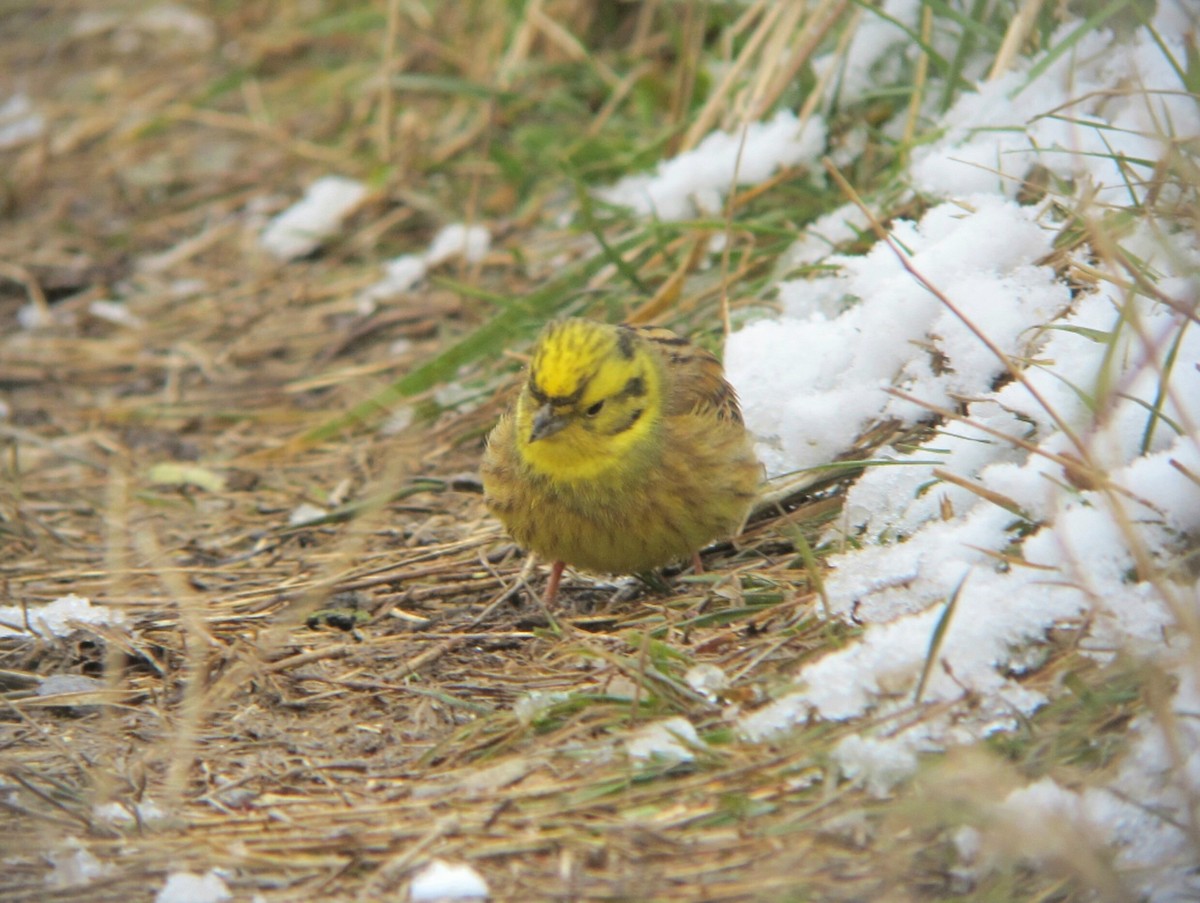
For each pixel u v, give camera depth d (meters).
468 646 9.73
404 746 8.49
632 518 9.76
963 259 10.65
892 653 8.11
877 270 11.33
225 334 15.84
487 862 7.29
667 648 8.80
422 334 15.19
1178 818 6.96
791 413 10.78
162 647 9.75
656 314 13.20
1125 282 8.79
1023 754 7.51
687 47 15.13
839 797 7.46
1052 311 10.23
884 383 10.70
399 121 18.30
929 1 12.14
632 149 15.95
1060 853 6.52
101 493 13.16
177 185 18.58
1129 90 10.32
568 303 13.77
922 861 7.02
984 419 9.88
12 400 14.93
